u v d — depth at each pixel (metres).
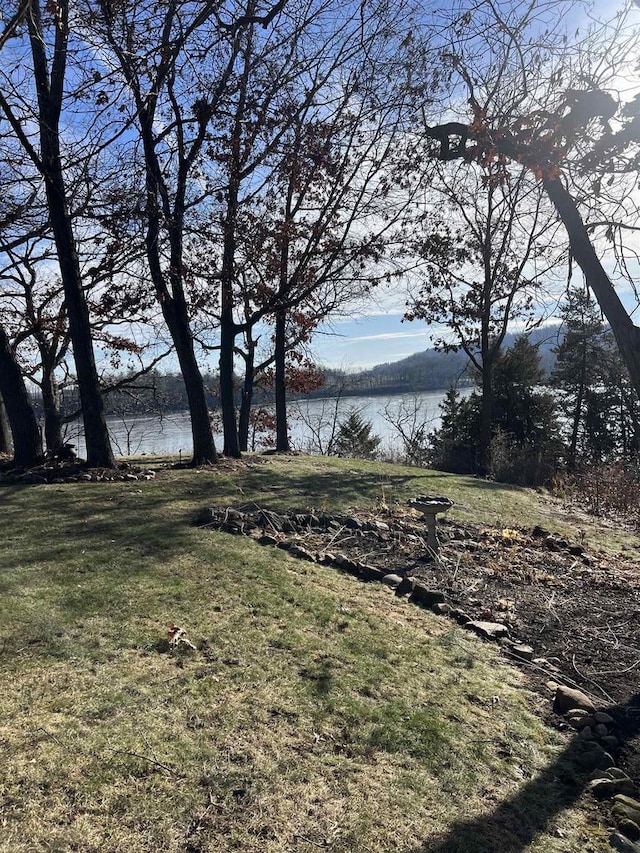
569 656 4.82
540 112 5.12
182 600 4.77
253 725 3.20
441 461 25.20
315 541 7.21
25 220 12.13
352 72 10.44
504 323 19.88
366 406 33.88
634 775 3.33
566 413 32.62
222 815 2.55
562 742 3.54
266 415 28.44
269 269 14.25
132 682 3.45
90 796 2.54
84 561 5.56
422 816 2.73
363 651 4.27
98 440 10.90
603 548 9.16
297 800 2.71
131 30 8.36
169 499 8.65
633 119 4.78
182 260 12.83
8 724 2.93
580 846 2.70
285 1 7.64
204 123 10.54
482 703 3.82
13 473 10.27
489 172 5.56
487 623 5.26
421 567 6.69
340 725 3.33
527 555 7.81
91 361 10.93
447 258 16.97
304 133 11.46
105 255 14.48
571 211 5.00
